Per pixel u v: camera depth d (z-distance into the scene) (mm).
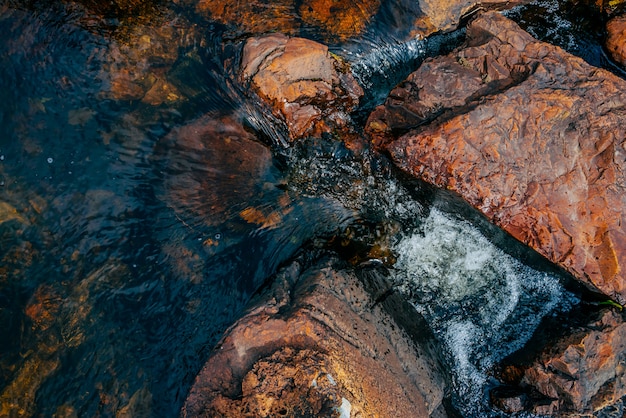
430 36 2582
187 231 2240
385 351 2012
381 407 1854
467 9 2572
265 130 2350
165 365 2092
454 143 2105
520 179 2098
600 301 2148
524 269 2293
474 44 2381
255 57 2318
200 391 1869
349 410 1771
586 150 2113
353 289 2102
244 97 2355
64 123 2307
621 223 2076
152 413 2035
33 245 2172
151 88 2371
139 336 2121
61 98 2328
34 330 2076
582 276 2096
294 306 1980
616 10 2568
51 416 1984
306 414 1742
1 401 1967
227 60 2398
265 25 2488
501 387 2191
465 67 2305
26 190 2221
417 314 2248
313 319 1920
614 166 2090
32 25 2369
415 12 2553
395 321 2145
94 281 2158
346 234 2287
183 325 2145
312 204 2309
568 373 2025
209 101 2367
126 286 2168
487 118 2117
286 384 1788
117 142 2309
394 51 2566
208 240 2236
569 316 2189
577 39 2592
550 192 2094
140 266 2195
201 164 2297
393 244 2301
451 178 2121
